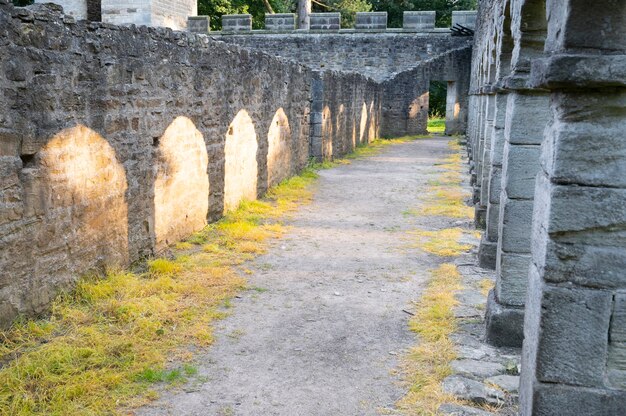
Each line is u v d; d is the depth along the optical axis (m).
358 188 14.14
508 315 5.38
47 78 5.55
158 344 5.29
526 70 5.23
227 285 6.93
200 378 4.79
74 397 4.33
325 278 7.43
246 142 11.13
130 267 7.19
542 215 3.30
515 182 5.36
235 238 8.99
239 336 5.62
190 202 8.84
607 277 3.09
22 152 5.28
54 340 5.11
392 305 6.53
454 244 9.05
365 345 5.48
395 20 41.41
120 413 4.22
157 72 7.61
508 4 6.75
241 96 10.70
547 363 3.20
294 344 5.48
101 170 6.50
